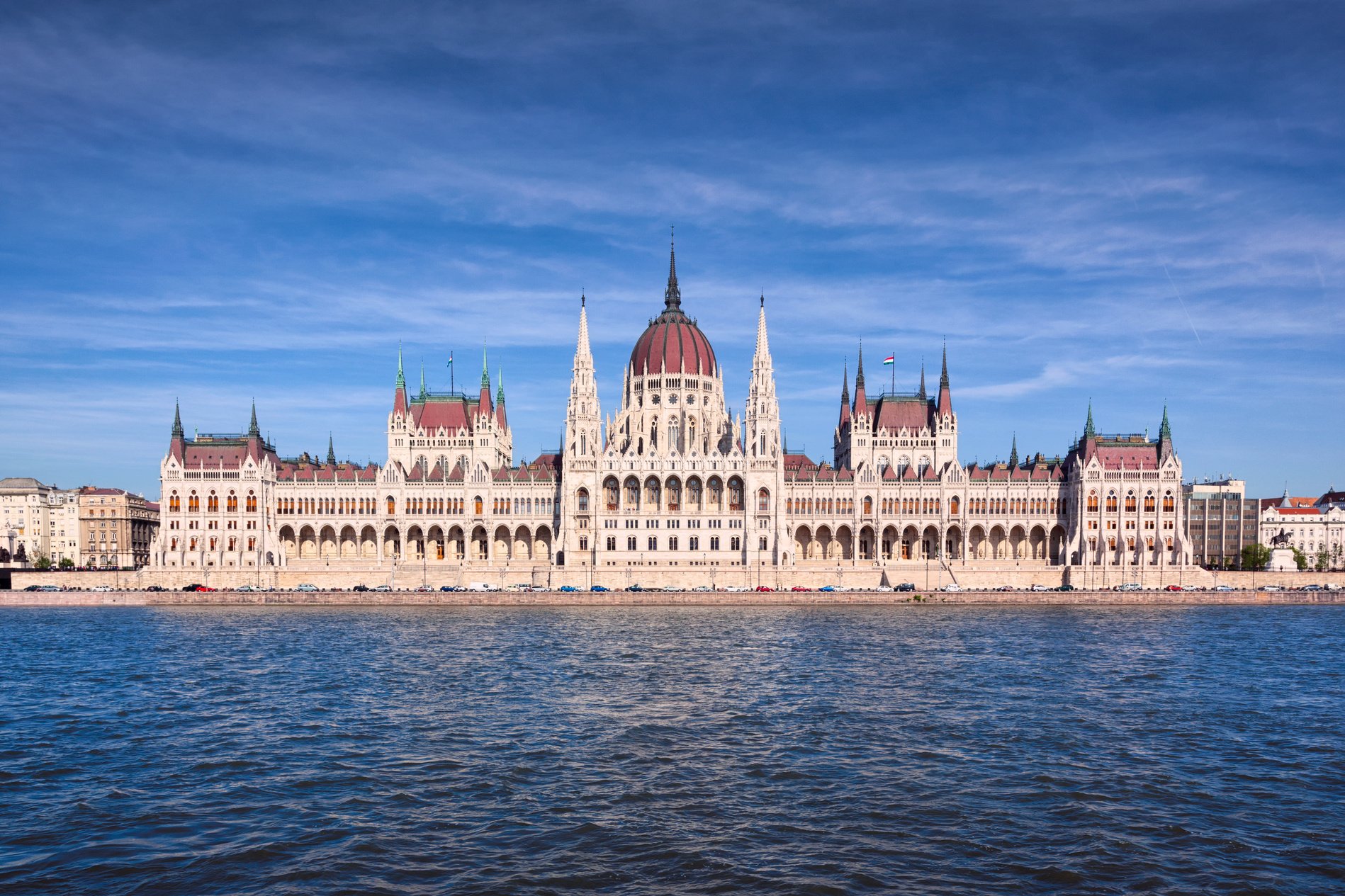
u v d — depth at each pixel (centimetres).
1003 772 6838
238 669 11269
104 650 13038
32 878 5025
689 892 4869
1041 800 6244
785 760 7125
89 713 8731
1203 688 10075
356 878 5016
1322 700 9469
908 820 5881
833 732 8012
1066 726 8238
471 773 6775
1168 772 6856
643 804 6141
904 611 19200
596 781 6600
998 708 9000
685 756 7219
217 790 6397
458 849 5406
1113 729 8144
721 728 8131
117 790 6400
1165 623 16700
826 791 6397
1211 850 5428
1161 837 5609
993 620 17138
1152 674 10962
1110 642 13800
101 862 5219
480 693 9688
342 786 6494
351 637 14538
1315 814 6006
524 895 4831
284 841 5494
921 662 11750
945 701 9331
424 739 7750
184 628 16012
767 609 19562
